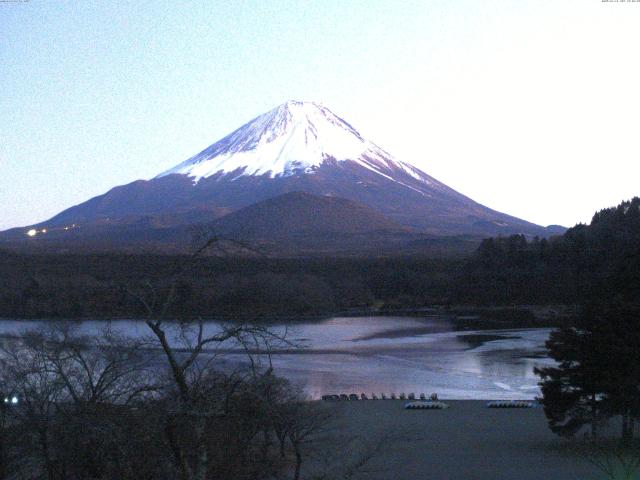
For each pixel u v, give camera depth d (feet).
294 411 130.93
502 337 444.14
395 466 155.63
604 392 177.06
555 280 629.10
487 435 192.34
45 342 139.44
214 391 63.93
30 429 98.22
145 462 71.72
